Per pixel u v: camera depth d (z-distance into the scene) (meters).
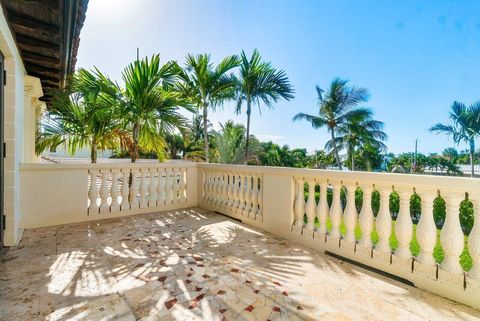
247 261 2.71
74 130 5.89
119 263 2.60
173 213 4.78
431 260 2.20
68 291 2.05
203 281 2.26
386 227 2.47
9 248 2.96
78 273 2.37
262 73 8.57
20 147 3.61
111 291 2.07
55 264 2.55
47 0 2.24
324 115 20.23
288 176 3.43
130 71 5.01
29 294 2.00
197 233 3.64
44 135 5.93
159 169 4.87
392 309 1.91
